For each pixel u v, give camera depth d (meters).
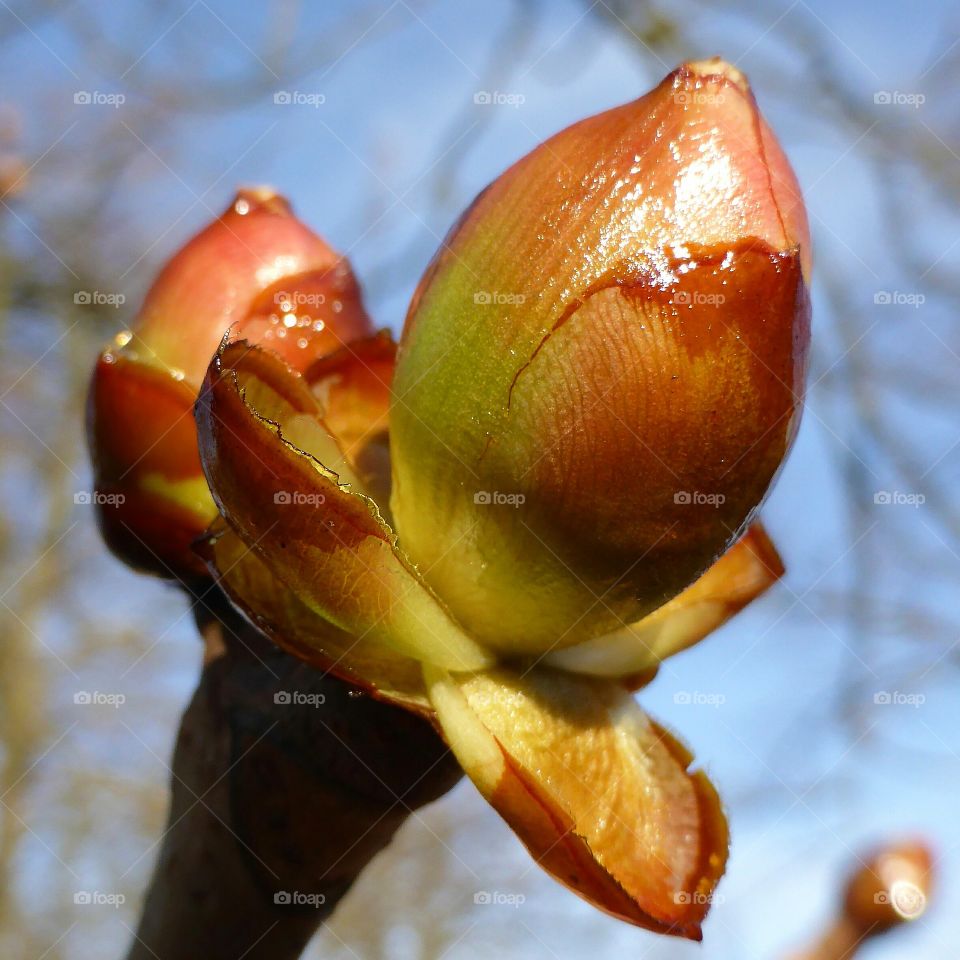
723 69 0.08
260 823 0.08
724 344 0.08
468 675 0.08
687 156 0.08
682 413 0.08
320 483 0.08
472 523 0.08
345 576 0.08
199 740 0.08
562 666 0.09
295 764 0.08
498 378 0.08
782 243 0.08
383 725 0.08
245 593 0.08
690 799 0.09
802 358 0.08
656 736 0.09
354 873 0.08
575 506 0.08
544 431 0.08
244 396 0.08
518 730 0.08
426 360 0.08
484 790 0.08
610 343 0.08
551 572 0.08
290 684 0.08
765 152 0.08
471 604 0.08
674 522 0.08
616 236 0.08
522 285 0.08
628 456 0.08
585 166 0.08
